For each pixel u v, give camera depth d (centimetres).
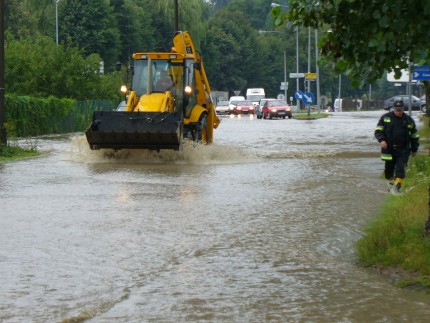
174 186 3011
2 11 4600
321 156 4591
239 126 9375
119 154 4184
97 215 2288
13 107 6881
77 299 1388
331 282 1502
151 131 3956
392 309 1320
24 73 8750
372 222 2089
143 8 16775
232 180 3234
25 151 4738
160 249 1811
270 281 1516
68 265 1650
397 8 1409
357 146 5531
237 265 1652
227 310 1322
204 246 1844
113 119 4028
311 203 2539
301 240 1912
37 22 14325
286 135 7144
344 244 1861
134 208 2425
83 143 4381
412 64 1486
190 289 1458
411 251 1578
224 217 2258
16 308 1332
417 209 2023
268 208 2431
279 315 1291
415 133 2650
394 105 2648
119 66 4656
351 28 1484
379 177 3341
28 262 1677
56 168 3766
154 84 4572
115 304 1359
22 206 2470
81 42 14375
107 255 1745
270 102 12725
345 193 2792
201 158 4197
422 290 1422
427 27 1416
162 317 1285
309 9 1496
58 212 2347
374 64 1493
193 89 4709
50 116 7669
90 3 14425
